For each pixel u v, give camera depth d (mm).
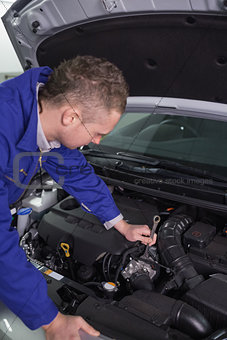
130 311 1259
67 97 988
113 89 978
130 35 1654
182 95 1939
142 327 1158
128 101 2131
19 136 1097
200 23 1397
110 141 2240
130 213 1802
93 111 1001
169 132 2111
